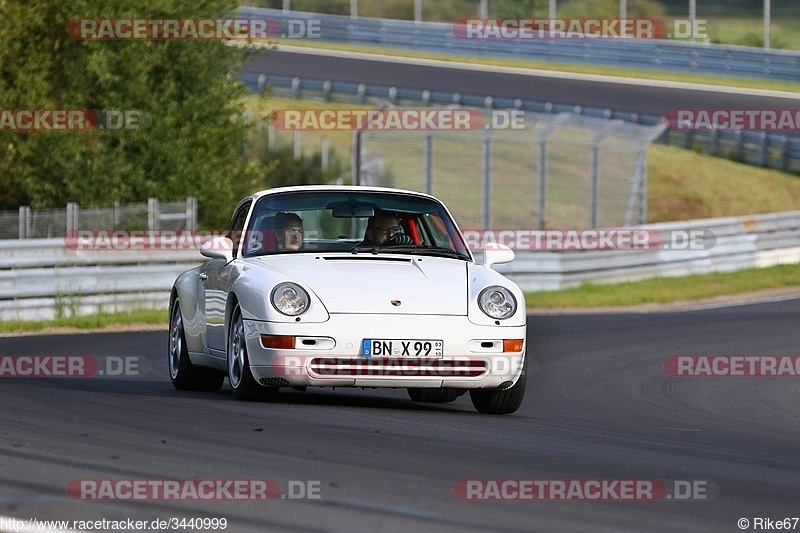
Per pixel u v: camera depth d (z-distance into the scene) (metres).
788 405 33.59
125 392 30.47
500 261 29.78
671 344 50.12
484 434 23.45
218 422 23.58
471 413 27.89
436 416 26.34
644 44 163.88
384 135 96.62
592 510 16.22
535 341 51.25
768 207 134.62
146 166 81.81
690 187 136.38
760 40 169.38
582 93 146.38
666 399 34.12
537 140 94.81
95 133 78.50
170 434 21.83
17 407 25.92
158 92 83.62
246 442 21.02
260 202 30.33
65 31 78.38
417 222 30.03
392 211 30.06
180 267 61.56
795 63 154.50
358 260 28.16
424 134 94.12
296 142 149.75
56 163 76.31
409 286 26.78
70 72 78.69
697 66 160.75
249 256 29.11
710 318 63.41
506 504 16.34
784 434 26.97
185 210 69.81
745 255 95.56
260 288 26.55
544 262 78.94
